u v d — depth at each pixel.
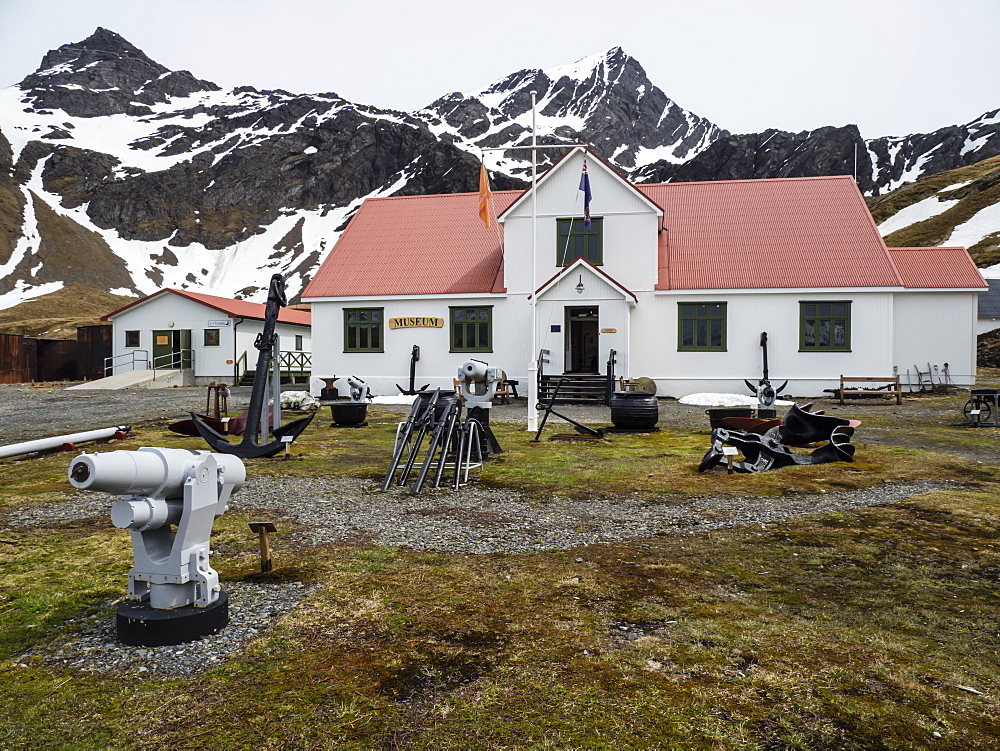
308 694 3.82
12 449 11.76
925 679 4.03
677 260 25.77
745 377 24.33
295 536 7.06
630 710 3.67
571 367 28.50
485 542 6.87
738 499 8.85
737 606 5.15
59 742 3.40
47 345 44.69
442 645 4.44
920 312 25.59
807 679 4.01
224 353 38.00
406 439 10.44
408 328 26.34
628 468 11.09
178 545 4.44
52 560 6.30
